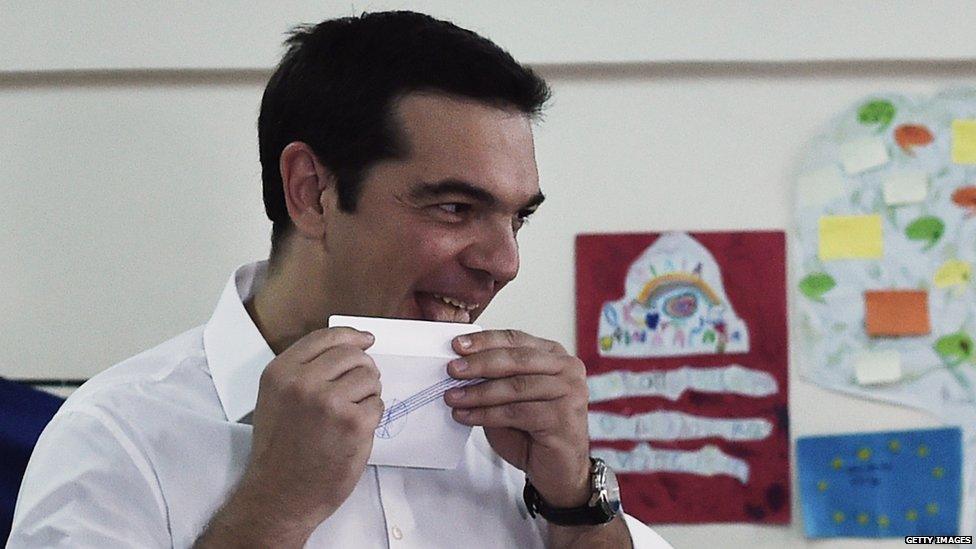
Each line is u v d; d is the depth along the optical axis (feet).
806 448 15.02
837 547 14.94
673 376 15.12
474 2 15.08
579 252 15.20
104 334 14.83
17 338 14.79
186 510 7.57
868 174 15.21
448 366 7.36
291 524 6.99
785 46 15.05
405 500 8.08
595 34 15.03
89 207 14.94
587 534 8.37
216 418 7.92
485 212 7.61
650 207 15.21
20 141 14.96
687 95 15.21
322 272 7.93
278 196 8.19
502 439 8.09
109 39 14.83
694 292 15.17
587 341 15.14
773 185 15.21
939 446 14.98
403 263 7.58
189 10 14.93
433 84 7.55
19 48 14.79
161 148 15.03
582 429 7.88
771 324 15.12
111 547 7.14
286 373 6.95
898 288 15.16
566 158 15.20
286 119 8.07
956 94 15.26
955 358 15.10
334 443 6.88
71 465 7.43
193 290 14.90
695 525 14.98
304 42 8.17
